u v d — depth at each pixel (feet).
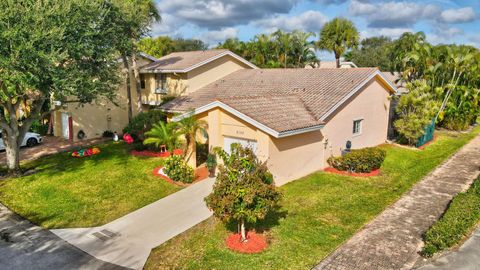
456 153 73.51
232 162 34.22
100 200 49.37
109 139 90.58
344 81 69.92
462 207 40.04
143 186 54.19
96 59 58.90
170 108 78.28
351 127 69.31
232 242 35.99
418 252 33.27
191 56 96.99
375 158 58.70
